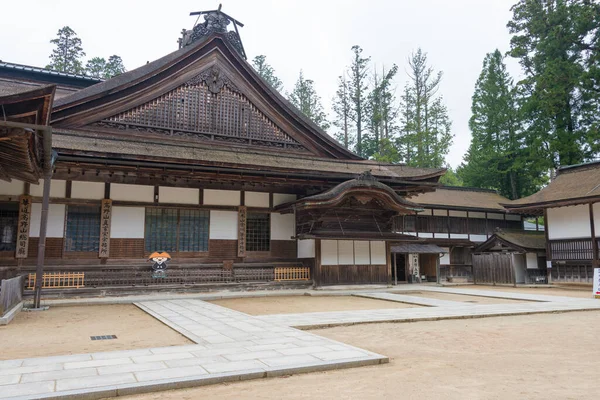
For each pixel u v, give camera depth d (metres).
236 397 5.36
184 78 21.14
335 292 19.81
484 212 34.19
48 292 15.86
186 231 19.91
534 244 29.53
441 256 29.80
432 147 49.25
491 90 42.78
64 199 17.64
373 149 54.84
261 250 21.56
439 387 5.87
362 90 53.47
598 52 34.78
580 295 20.83
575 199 26.02
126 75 19.66
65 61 53.75
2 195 16.78
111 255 18.28
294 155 22.83
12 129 9.61
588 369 6.97
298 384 5.96
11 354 7.52
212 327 10.29
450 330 10.68
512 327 11.22
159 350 7.70
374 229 22.30
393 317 12.15
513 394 5.57
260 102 22.92
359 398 5.38
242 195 21.22
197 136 21.22
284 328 10.09
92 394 5.25
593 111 35.34
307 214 21.30
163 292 18.05
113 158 16.58
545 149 37.56
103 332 9.95
